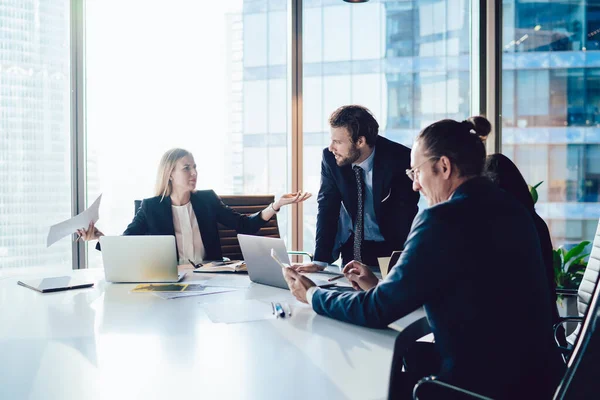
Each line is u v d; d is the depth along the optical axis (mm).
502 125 3939
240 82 3979
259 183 4020
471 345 1100
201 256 2830
